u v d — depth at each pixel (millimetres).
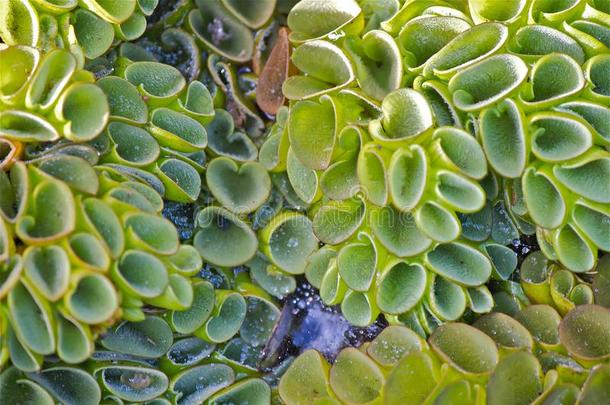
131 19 378
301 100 368
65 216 346
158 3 390
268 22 392
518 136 357
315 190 371
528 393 354
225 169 376
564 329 357
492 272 371
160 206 360
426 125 357
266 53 392
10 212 351
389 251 360
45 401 350
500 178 369
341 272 364
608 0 367
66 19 370
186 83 381
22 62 359
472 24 366
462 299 362
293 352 375
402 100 360
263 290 375
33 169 349
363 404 354
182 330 362
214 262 369
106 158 364
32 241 344
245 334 373
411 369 355
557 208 358
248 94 390
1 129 355
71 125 357
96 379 356
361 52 372
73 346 347
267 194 373
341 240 365
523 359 353
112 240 349
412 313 365
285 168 378
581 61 363
